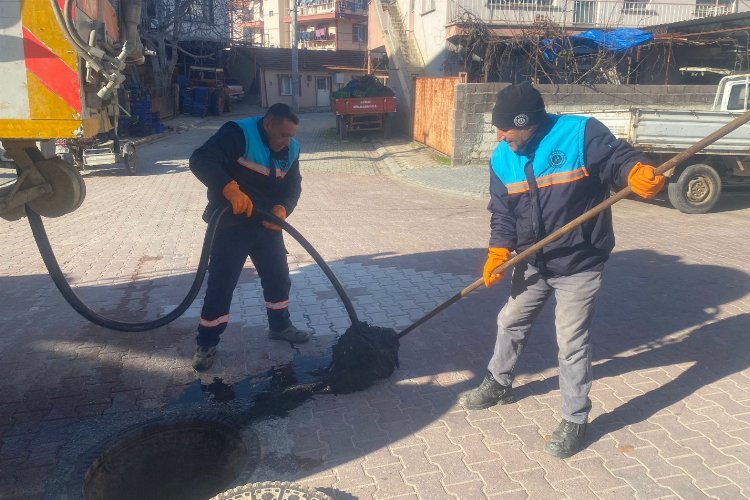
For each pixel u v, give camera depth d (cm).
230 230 387
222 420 354
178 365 427
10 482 300
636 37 1648
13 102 253
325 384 394
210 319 405
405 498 282
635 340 453
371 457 315
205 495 332
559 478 293
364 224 866
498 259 318
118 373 416
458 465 306
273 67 3966
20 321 509
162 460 350
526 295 326
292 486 270
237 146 372
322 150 1839
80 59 255
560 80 1658
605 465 302
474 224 862
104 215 939
